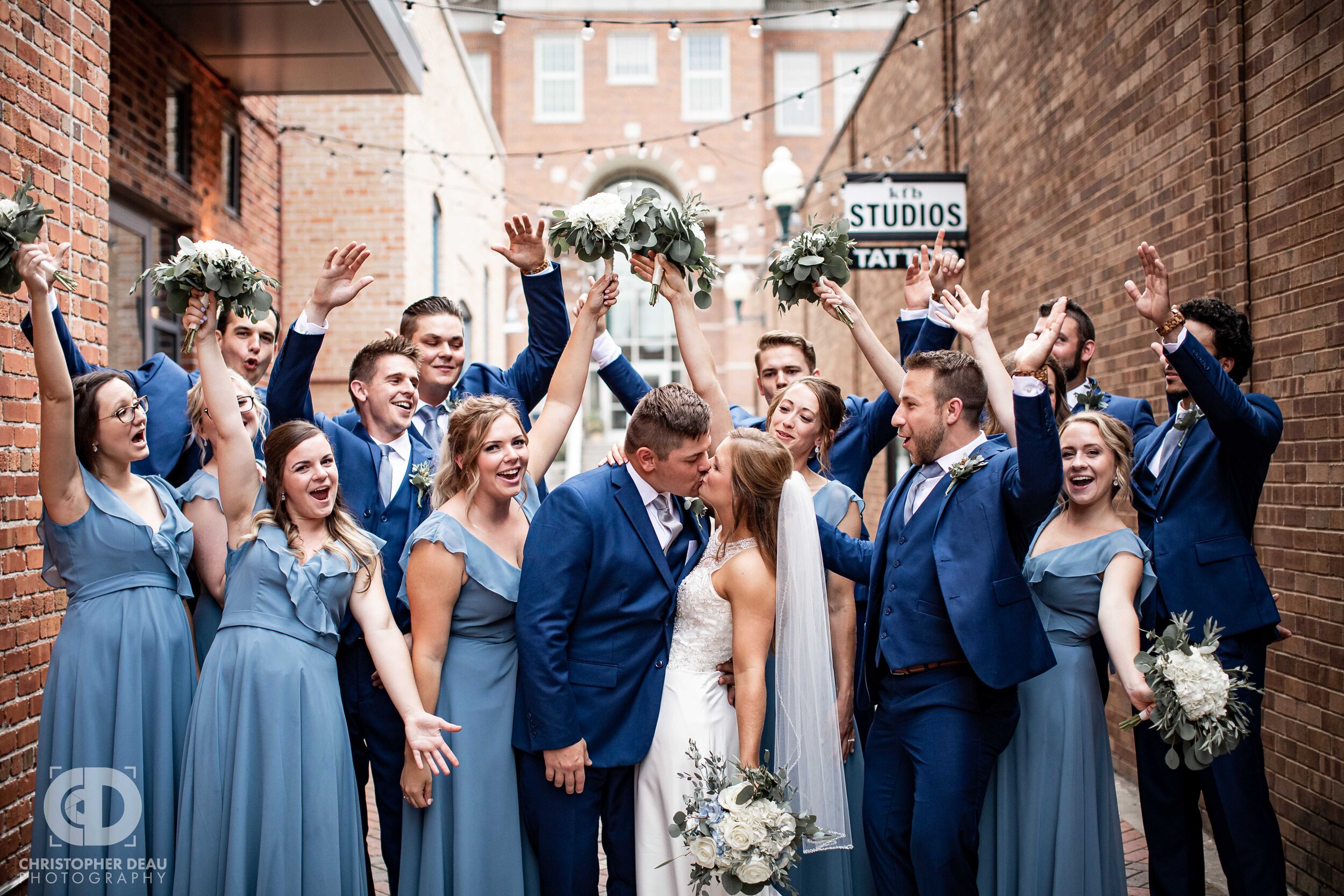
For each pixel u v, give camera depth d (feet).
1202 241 15.47
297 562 10.21
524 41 85.15
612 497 10.32
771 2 89.71
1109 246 18.75
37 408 13.42
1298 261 13.48
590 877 10.14
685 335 11.61
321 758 9.96
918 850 9.80
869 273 39.58
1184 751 9.36
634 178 87.97
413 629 10.15
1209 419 10.94
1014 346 23.72
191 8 22.33
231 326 14.02
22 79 13.28
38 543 13.35
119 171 21.12
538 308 12.96
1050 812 10.42
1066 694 10.52
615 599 10.19
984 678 9.79
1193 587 11.42
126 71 21.45
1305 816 13.33
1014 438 10.77
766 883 9.13
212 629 11.68
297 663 10.02
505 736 10.21
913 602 10.36
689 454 9.88
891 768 10.47
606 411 84.94
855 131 43.04
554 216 11.46
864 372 41.01
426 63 36.60
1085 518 10.94
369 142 32.32
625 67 85.71
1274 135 14.01
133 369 22.81
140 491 11.02
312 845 9.81
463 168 46.83
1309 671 13.28
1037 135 22.30
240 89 27.45
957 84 28.30
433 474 11.87
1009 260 24.09
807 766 9.95
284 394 11.46
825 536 11.34
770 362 13.99
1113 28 18.52
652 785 10.12
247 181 28.94
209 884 9.69
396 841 11.20
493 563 10.27
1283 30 13.71
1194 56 15.64
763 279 12.53
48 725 10.23
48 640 13.52
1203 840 12.53
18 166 13.16
